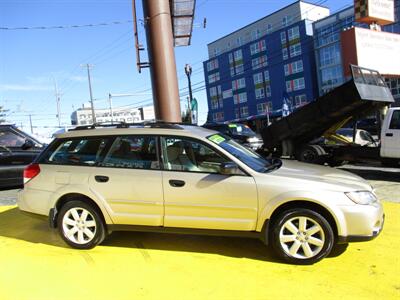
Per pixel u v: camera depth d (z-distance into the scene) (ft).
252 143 58.59
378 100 36.42
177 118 30.76
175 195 15.62
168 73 30.42
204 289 12.97
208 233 15.58
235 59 260.62
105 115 244.01
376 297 12.12
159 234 18.75
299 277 13.62
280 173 15.35
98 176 16.56
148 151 16.42
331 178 15.28
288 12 237.86
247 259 15.38
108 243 17.67
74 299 12.50
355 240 14.32
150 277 13.99
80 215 16.98
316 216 14.34
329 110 36.58
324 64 206.18
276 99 234.17
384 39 55.42
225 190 15.14
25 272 14.69
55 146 17.88
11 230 20.47
